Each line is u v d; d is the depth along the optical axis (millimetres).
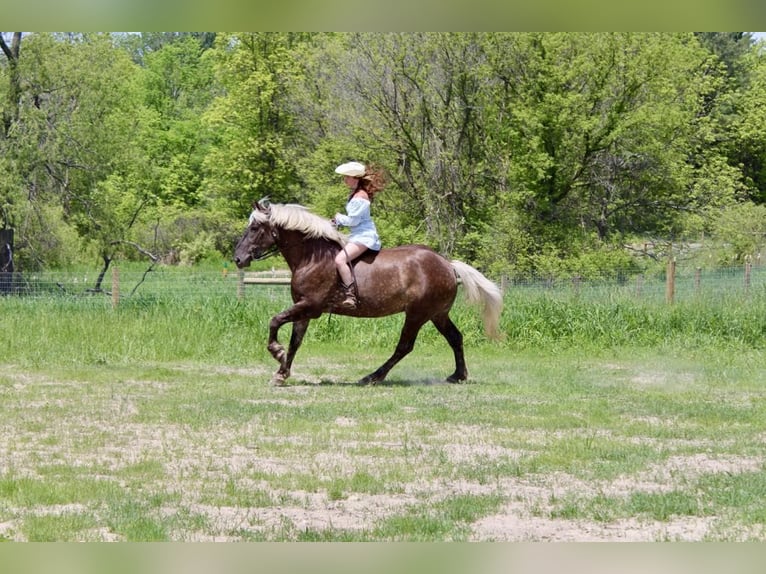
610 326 20109
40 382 14148
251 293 25844
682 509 7422
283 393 13086
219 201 53375
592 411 11773
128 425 10727
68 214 34875
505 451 9492
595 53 35469
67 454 9242
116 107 35750
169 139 61031
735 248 39312
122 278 38969
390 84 35781
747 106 49062
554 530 6945
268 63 47031
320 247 13609
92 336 18000
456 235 36594
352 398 12672
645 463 9000
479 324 19938
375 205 37125
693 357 18156
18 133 32312
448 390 13492
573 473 8602
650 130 36781
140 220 50656
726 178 40656
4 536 6676
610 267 36250
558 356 18562
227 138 54938
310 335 19562
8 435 10109
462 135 36594
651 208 40469
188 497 7727
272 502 7547
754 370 16391
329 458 9141
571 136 36688
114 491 7766
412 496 7836
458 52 35219
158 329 18562
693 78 40031
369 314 13805
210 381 14336
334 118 37312
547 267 35094
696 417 11500
